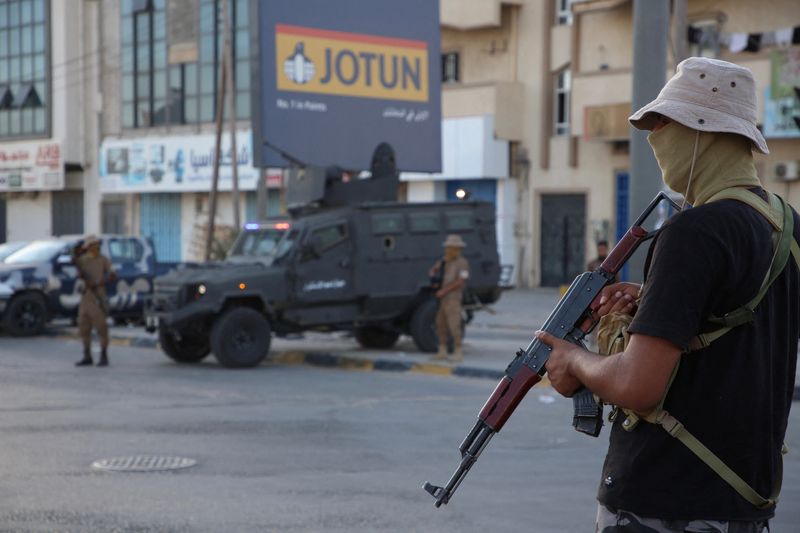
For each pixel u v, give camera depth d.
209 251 27.62
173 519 7.04
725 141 2.98
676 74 3.06
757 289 2.84
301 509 7.32
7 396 12.89
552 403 12.36
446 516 7.14
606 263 3.11
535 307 27.36
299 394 13.28
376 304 17.39
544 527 6.89
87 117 43.94
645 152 13.15
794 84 26.41
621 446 2.96
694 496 2.83
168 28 40.97
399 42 26.98
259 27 25.16
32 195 46.28
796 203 27.22
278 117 25.36
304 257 16.80
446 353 16.39
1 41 45.91
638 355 2.78
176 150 40.22
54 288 21.80
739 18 28.17
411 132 27.11
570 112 32.44
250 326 16.36
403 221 17.66
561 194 33.06
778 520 7.15
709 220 2.80
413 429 10.63
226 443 9.80
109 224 43.78
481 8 33.72
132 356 18.12
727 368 2.84
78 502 7.50
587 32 32.06
